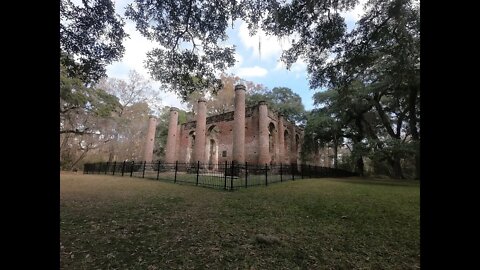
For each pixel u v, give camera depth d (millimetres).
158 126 36219
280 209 6230
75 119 24109
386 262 3295
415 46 8320
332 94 23156
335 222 5125
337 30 7703
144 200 7270
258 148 21188
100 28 6934
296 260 3312
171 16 7512
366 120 24891
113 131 28438
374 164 29531
